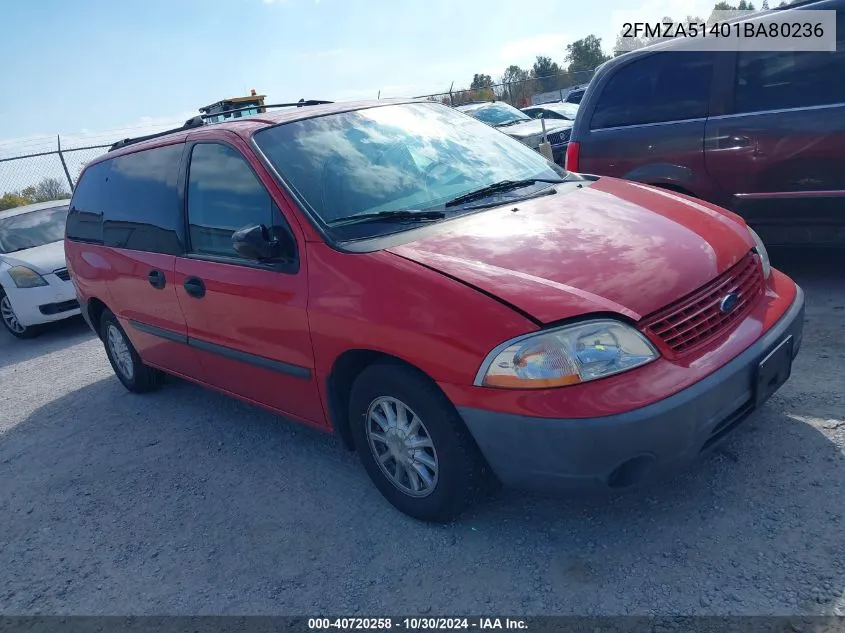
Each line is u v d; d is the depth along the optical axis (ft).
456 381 9.41
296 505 12.37
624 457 8.74
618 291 9.38
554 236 10.67
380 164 12.82
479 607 9.22
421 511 10.83
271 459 14.21
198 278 13.71
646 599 8.82
